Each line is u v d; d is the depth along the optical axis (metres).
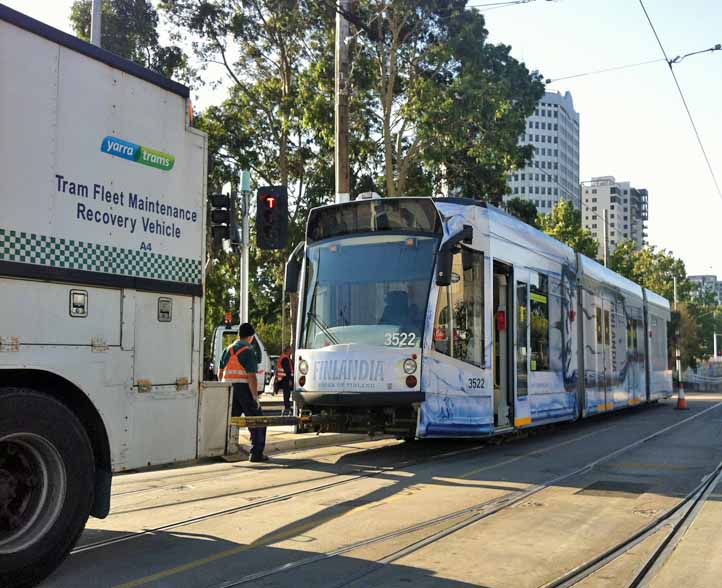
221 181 31.73
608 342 19.02
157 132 5.95
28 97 5.02
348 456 12.05
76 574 5.32
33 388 5.20
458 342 11.36
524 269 13.59
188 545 6.16
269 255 34.09
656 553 6.08
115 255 5.54
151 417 5.80
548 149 182.25
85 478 5.22
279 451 12.84
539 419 13.84
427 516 7.32
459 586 5.14
